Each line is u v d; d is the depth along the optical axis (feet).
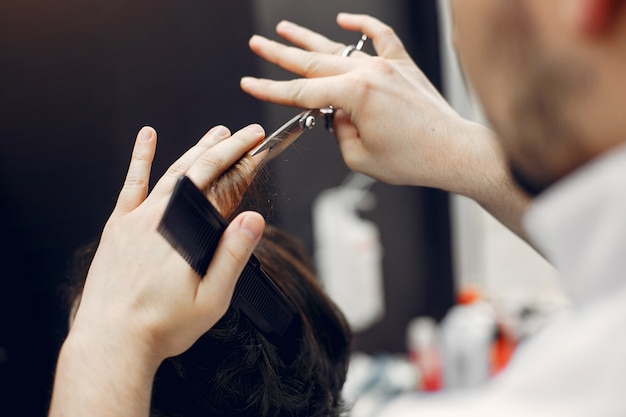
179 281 1.91
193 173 2.09
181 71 4.43
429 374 6.35
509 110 1.36
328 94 2.60
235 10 4.27
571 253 1.30
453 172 2.73
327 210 5.37
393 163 2.74
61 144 4.61
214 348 2.37
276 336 2.37
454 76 6.12
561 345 1.26
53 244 4.77
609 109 1.23
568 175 1.34
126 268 1.98
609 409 1.16
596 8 1.16
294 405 2.51
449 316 6.88
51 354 4.85
